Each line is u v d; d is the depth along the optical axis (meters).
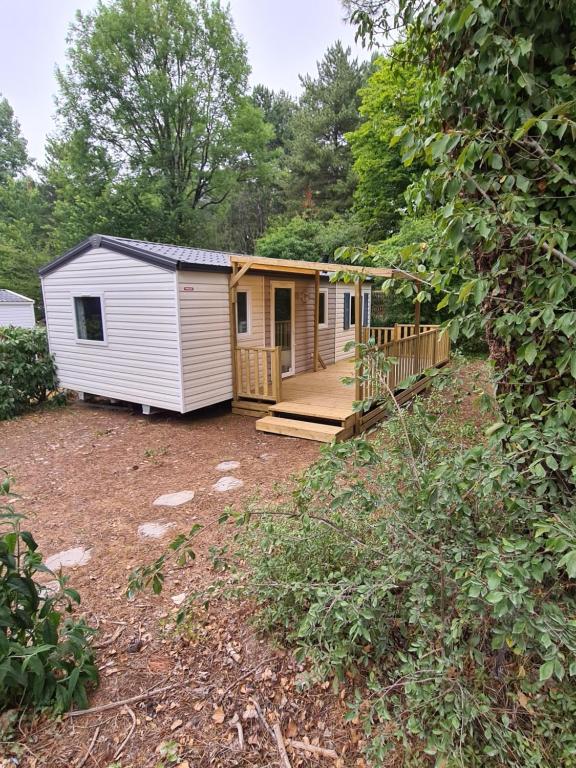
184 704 2.05
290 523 2.59
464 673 1.68
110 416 7.82
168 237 20.75
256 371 7.50
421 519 1.79
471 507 1.84
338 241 17.16
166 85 20.28
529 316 1.77
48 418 7.75
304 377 9.34
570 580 1.71
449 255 1.90
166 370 6.98
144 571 2.16
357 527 2.24
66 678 2.06
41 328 9.15
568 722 1.50
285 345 9.39
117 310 7.46
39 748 1.86
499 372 2.16
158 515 4.10
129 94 20.66
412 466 1.93
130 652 2.40
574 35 1.77
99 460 5.64
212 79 22.02
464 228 1.68
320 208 22.16
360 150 15.95
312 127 22.91
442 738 1.43
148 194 20.45
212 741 1.87
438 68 2.31
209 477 4.98
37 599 2.10
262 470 5.12
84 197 20.28
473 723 1.57
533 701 1.58
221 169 22.86
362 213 17.06
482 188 1.82
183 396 6.87
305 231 19.55
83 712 2.02
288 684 2.10
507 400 2.06
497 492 1.73
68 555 3.45
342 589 1.76
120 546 3.57
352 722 1.88
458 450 2.12
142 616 2.69
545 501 1.73
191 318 6.84
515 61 1.65
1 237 22.77
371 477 1.97
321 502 2.35
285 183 23.92
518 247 1.83
